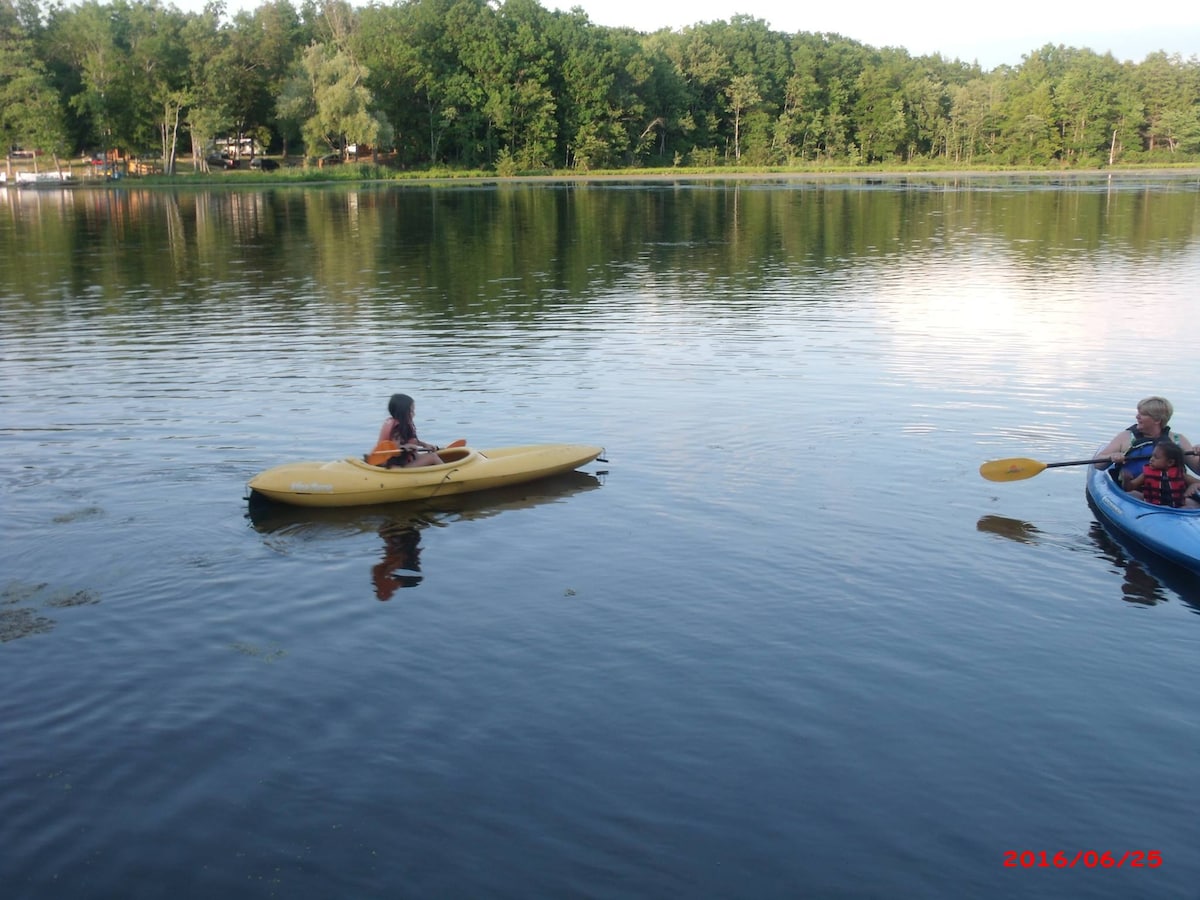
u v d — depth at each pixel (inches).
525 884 162.2
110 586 266.4
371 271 892.0
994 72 3978.8
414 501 331.0
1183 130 3597.4
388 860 167.6
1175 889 162.1
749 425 406.0
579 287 791.7
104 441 384.2
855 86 3811.5
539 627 245.1
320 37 3393.2
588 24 3582.7
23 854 169.2
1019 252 1012.5
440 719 206.5
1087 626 247.3
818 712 209.0
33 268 911.0
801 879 163.6
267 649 235.0
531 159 3344.0
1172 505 307.6
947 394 452.8
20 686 218.2
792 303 705.6
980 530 305.3
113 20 2903.5
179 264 943.7
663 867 165.9
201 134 2775.6
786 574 273.7
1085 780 188.2
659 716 207.3
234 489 338.6
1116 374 487.2
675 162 3668.8
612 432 398.6
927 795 183.6
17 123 2566.4
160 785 186.4
